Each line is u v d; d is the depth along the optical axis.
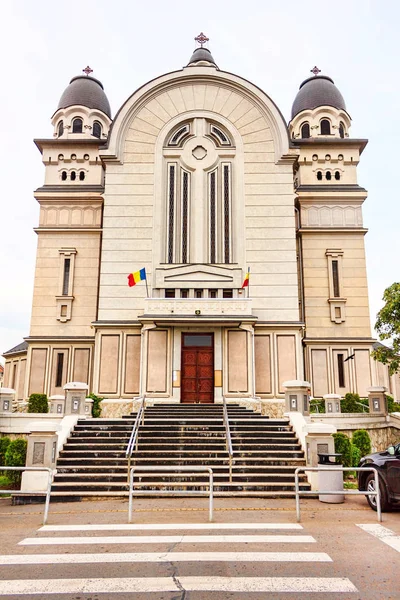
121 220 28.58
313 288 31.78
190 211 28.94
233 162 29.56
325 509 11.82
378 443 21.41
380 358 21.25
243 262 28.09
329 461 13.13
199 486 13.98
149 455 16.28
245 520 10.57
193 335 26.25
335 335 31.12
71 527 9.98
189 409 23.03
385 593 6.29
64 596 6.21
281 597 6.15
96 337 27.27
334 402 23.78
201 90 30.30
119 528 9.84
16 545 8.58
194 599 6.07
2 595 6.25
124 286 27.77
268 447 16.77
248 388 25.34
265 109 29.91
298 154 29.12
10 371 40.41
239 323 25.62
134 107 29.95
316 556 7.84
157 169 29.23
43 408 26.72
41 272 31.66
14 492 10.49
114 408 26.02
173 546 8.43
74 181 34.00
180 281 27.72
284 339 27.28
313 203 33.19
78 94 38.03
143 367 25.59
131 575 6.96
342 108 37.97
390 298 20.89
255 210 28.80
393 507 11.66
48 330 30.78
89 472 15.15
